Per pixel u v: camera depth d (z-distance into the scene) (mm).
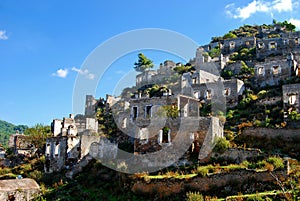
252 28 107562
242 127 42812
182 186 29531
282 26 99750
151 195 30219
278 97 50406
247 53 80688
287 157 33312
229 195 27797
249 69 68312
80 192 35438
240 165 30969
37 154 56562
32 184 39531
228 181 28797
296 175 27641
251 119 46812
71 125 46562
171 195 29453
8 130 123062
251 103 53438
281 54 74188
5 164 56938
